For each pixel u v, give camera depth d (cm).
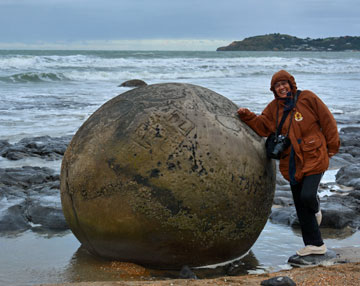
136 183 363
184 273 371
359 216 541
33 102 1619
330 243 466
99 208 374
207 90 418
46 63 3284
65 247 448
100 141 382
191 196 362
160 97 393
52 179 710
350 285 313
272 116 406
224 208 372
